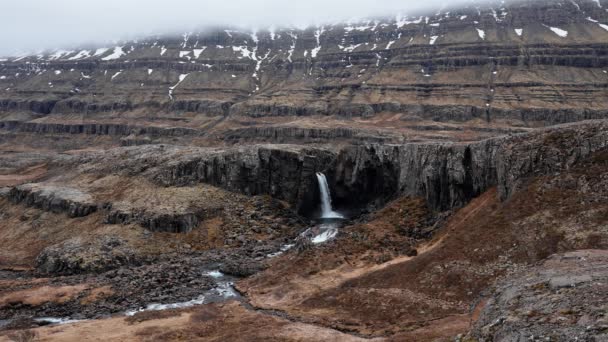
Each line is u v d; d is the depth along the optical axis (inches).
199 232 5369.1
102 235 5068.9
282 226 5718.5
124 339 2753.4
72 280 4160.9
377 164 5944.9
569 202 3115.2
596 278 1723.7
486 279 2832.2
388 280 3243.1
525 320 1566.2
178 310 3235.7
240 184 6378.0
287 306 3235.7
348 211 6427.2
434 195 4761.3
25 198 6466.5
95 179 6850.4
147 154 7322.8
